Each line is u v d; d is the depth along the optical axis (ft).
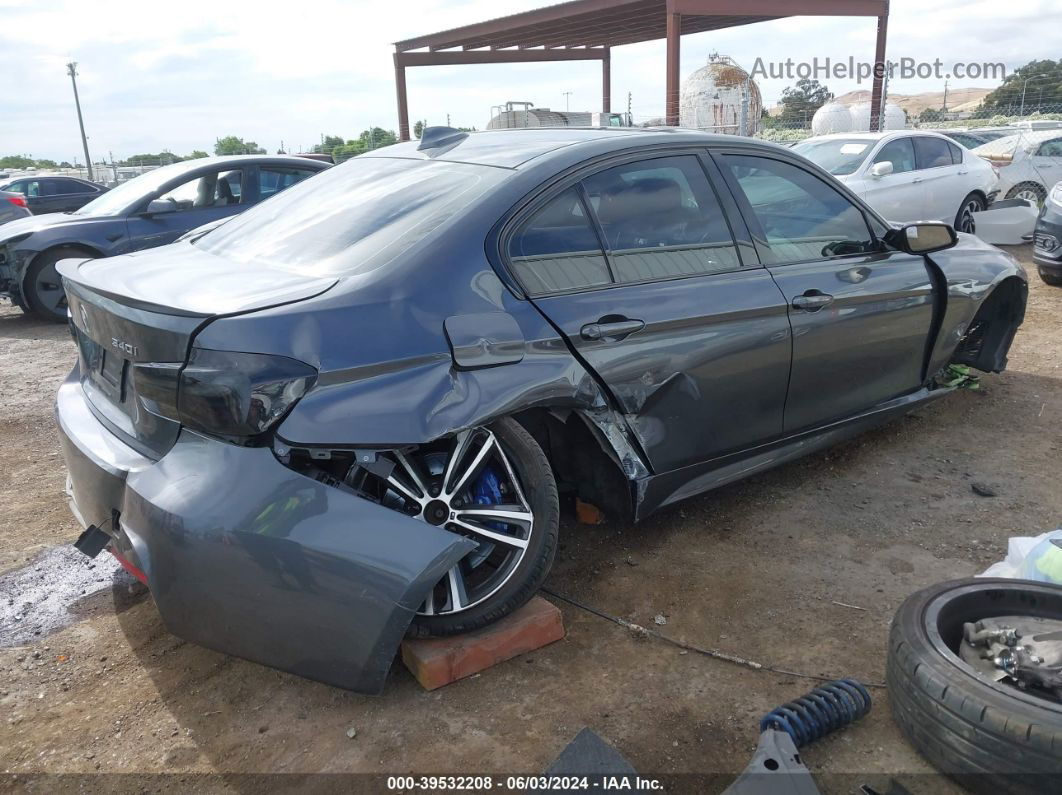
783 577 10.25
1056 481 12.91
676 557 10.77
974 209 35.94
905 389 13.53
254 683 8.43
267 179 29.32
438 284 8.16
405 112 108.88
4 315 31.04
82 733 7.77
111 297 7.97
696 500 12.41
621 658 8.69
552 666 8.57
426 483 8.11
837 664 8.57
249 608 7.22
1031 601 7.87
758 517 11.85
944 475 13.21
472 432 8.19
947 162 34.86
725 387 10.41
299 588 7.08
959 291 13.75
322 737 7.62
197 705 8.13
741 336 10.43
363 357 7.53
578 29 90.84
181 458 7.46
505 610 8.49
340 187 10.64
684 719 7.77
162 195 27.68
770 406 11.12
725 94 82.23
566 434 9.99
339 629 7.14
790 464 13.73
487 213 8.77
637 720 7.76
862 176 31.94
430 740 7.54
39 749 7.57
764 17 80.69
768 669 8.49
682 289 9.96
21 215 47.03
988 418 15.72
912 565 10.50
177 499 7.25
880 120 70.49
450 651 8.26
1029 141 43.14
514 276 8.71
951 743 6.72
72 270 9.64
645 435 9.76
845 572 10.36
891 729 7.61
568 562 10.66
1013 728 6.34
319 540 7.08
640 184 10.12
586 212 9.53
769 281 10.90
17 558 11.25
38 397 19.30
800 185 11.99
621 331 9.21
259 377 7.10
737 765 7.22
